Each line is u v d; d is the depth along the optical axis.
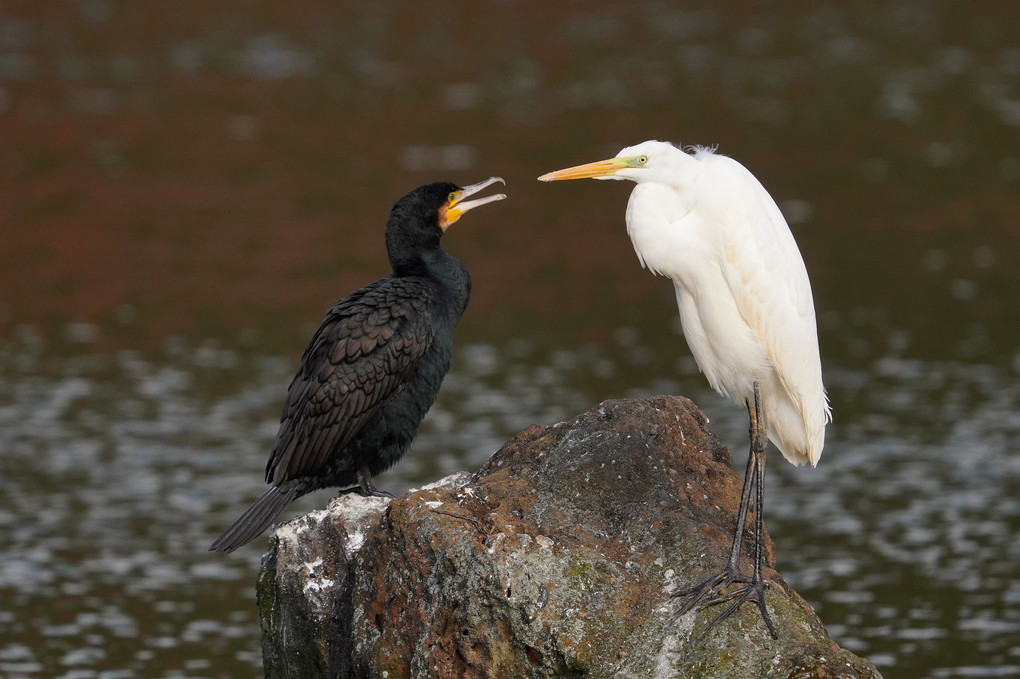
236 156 34.34
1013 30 49.81
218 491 15.80
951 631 12.40
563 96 40.75
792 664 7.06
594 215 29.66
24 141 35.16
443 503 7.79
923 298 23.53
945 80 42.72
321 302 23.47
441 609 7.55
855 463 16.52
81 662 11.93
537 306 23.42
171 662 11.98
